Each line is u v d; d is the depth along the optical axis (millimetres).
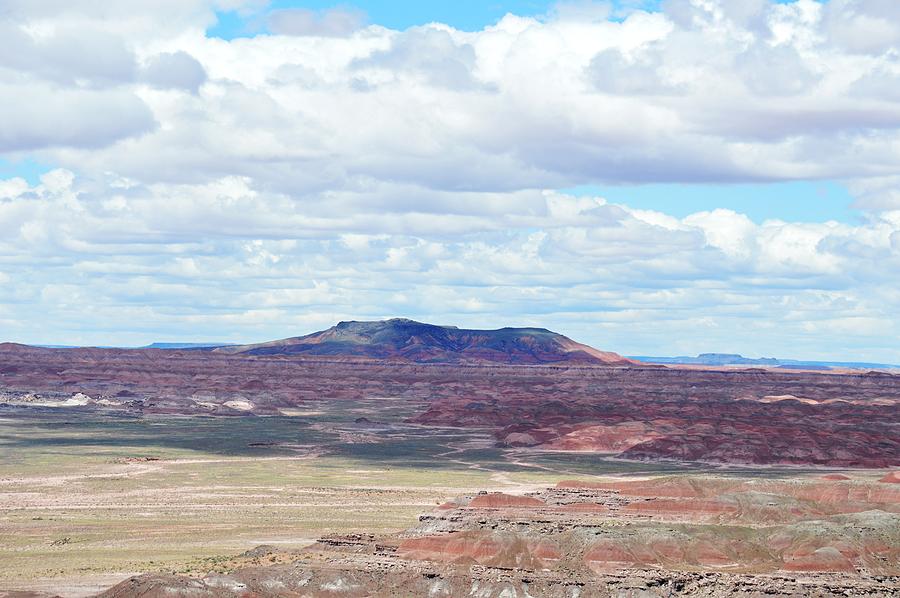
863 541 155125
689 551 152125
